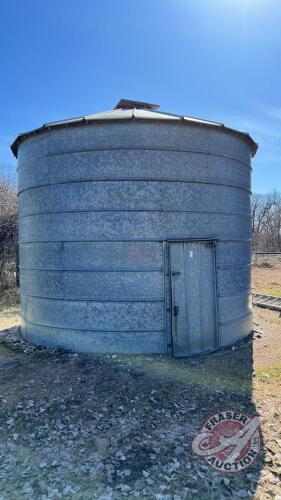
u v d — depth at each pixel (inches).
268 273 732.0
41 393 186.2
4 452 142.6
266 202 1863.9
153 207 232.7
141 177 231.3
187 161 238.8
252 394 189.9
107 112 268.2
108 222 233.1
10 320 370.9
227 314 260.8
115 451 142.6
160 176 233.0
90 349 239.6
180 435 153.2
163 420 163.5
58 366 220.1
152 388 189.9
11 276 577.6
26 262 275.3
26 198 271.0
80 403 175.6
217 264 253.6
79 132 236.5
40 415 166.6
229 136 259.8
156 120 229.6
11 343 276.4
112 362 222.2
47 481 126.8
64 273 243.6
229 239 260.5
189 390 190.1
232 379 206.5
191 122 235.1
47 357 236.7
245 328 280.5
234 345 264.4
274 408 176.6
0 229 580.7
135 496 120.3
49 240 249.6
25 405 175.0
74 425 159.0
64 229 242.1
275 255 1074.1
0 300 475.5
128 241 232.4
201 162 243.6
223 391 191.3
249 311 289.1
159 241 233.5
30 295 269.6
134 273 233.5
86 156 235.3
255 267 828.0
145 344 235.8
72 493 121.2
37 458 138.9
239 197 271.7
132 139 231.0
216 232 252.1
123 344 235.8
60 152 242.1
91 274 236.8
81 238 237.3
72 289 241.8
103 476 129.2
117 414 167.0
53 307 250.4
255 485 126.5
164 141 233.8
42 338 259.4
